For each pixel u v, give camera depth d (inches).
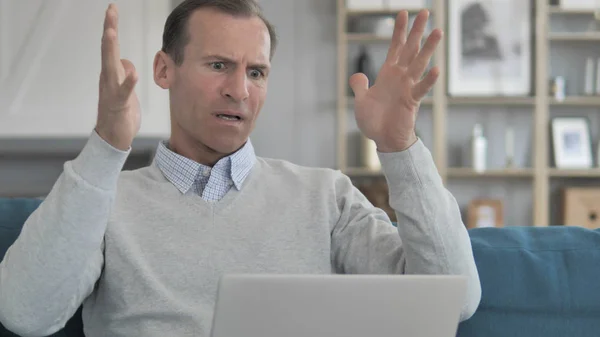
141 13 253.9
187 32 85.5
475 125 296.8
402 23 71.1
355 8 283.9
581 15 295.0
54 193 70.0
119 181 87.0
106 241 82.4
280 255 84.1
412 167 73.4
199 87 84.3
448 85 290.0
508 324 81.7
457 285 57.7
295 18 295.3
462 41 290.7
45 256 69.6
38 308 71.6
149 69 253.6
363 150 288.4
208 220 84.0
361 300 56.4
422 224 73.7
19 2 248.8
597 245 84.4
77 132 251.4
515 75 290.5
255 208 85.8
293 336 56.6
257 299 55.1
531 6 290.7
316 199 87.7
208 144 85.2
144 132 253.4
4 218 86.7
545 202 284.4
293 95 296.2
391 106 71.9
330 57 295.4
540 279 82.0
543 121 283.7
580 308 81.6
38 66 249.4
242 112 84.1
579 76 294.7
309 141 296.2
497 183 298.5
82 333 86.1
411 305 57.4
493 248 84.0
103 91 66.4
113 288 81.7
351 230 87.2
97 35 252.1
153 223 83.7
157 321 80.6
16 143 248.5
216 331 56.1
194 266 82.1
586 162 289.9
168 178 86.1
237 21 84.8
